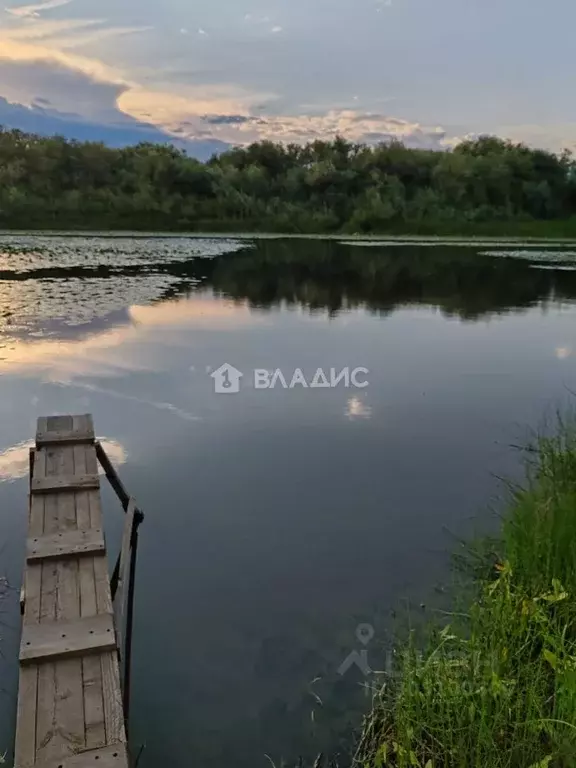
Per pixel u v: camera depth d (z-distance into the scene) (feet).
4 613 13.62
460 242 108.88
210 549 15.99
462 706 10.45
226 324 40.40
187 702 11.48
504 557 14.82
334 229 126.31
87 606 12.36
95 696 10.38
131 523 16.01
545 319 44.11
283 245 95.61
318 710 11.32
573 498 14.87
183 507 17.93
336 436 22.80
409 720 10.45
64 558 13.82
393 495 18.67
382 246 97.71
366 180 132.36
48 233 102.73
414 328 40.70
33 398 25.68
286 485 19.17
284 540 16.35
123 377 28.58
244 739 10.82
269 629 13.20
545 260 80.12
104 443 21.93
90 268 61.21
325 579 14.78
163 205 120.67
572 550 13.07
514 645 11.69
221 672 12.12
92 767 9.20
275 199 129.80
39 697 10.30
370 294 54.19
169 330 37.91
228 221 123.34
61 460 18.17
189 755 10.52
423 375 30.17
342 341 36.60
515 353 34.37
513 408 25.89
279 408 25.43
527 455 21.42
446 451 21.66
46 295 46.03
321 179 131.03
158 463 20.54
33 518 15.34
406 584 14.55
